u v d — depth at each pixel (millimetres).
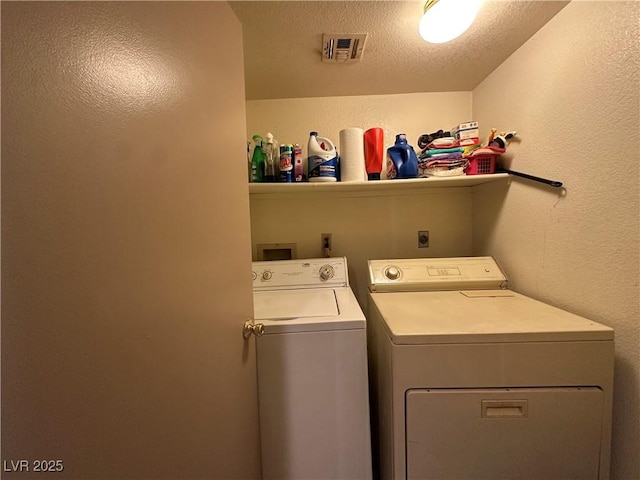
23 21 282
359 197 1775
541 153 1140
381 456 1059
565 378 816
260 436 966
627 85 802
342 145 1415
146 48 448
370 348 1343
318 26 1089
